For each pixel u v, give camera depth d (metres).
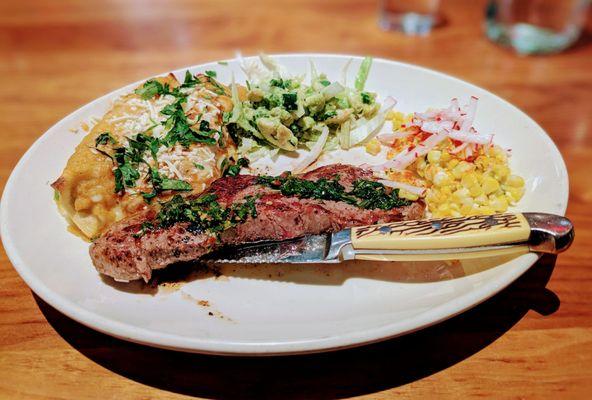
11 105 0.49
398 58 0.57
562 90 0.51
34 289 0.26
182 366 0.26
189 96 0.38
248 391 0.25
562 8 0.61
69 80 0.53
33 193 0.33
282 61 0.46
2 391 0.25
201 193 0.32
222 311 0.27
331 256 0.28
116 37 0.62
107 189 0.33
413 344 0.27
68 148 0.37
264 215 0.29
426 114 0.39
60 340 0.27
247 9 0.69
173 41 0.61
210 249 0.29
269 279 0.29
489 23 0.62
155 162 0.34
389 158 0.39
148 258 0.28
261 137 0.41
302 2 0.71
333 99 0.43
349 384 0.25
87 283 0.29
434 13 0.66
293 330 0.25
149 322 0.26
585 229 0.34
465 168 0.35
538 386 0.25
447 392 0.24
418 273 0.29
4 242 0.29
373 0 0.71
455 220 0.27
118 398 0.24
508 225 0.26
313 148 0.40
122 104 0.37
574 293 0.29
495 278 0.25
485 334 0.27
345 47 0.59
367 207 0.31
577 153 0.41
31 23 0.65
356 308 0.27
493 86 0.51
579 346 0.26
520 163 0.36
